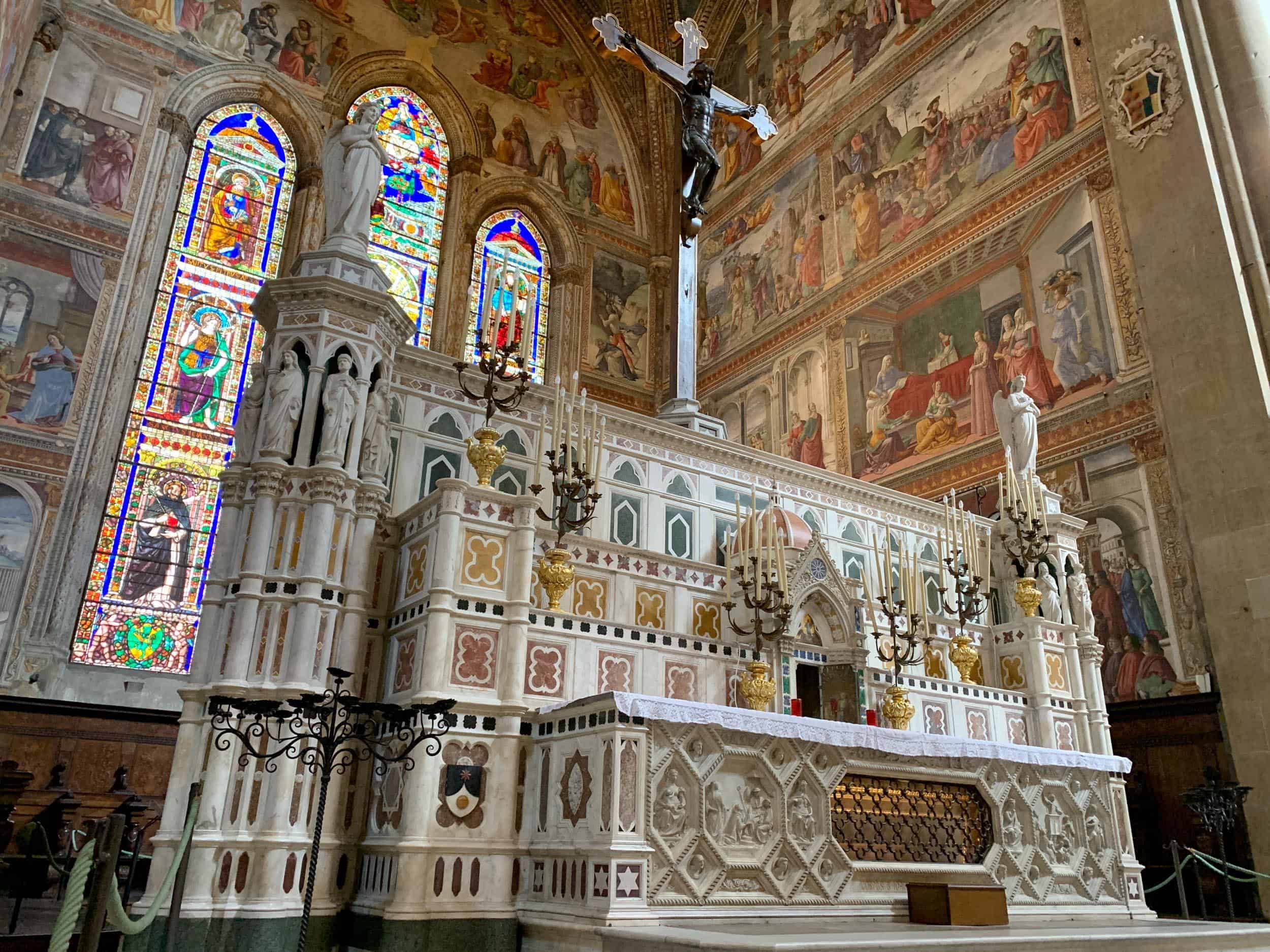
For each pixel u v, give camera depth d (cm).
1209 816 1246
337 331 1000
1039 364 1886
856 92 2527
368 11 2672
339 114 2503
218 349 2109
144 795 1655
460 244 2609
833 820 919
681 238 1569
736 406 2688
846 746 911
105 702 1727
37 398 1831
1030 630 1433
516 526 938
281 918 786
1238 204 1591
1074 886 1055
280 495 928
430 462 1114
